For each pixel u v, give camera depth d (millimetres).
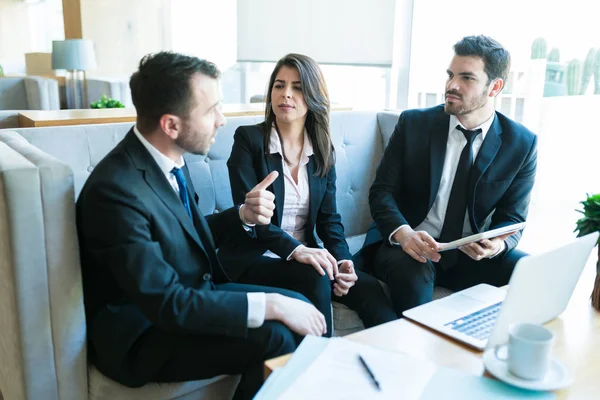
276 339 1357
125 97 5555
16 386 1387
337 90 3748
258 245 1830
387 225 1998
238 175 1932
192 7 5188
